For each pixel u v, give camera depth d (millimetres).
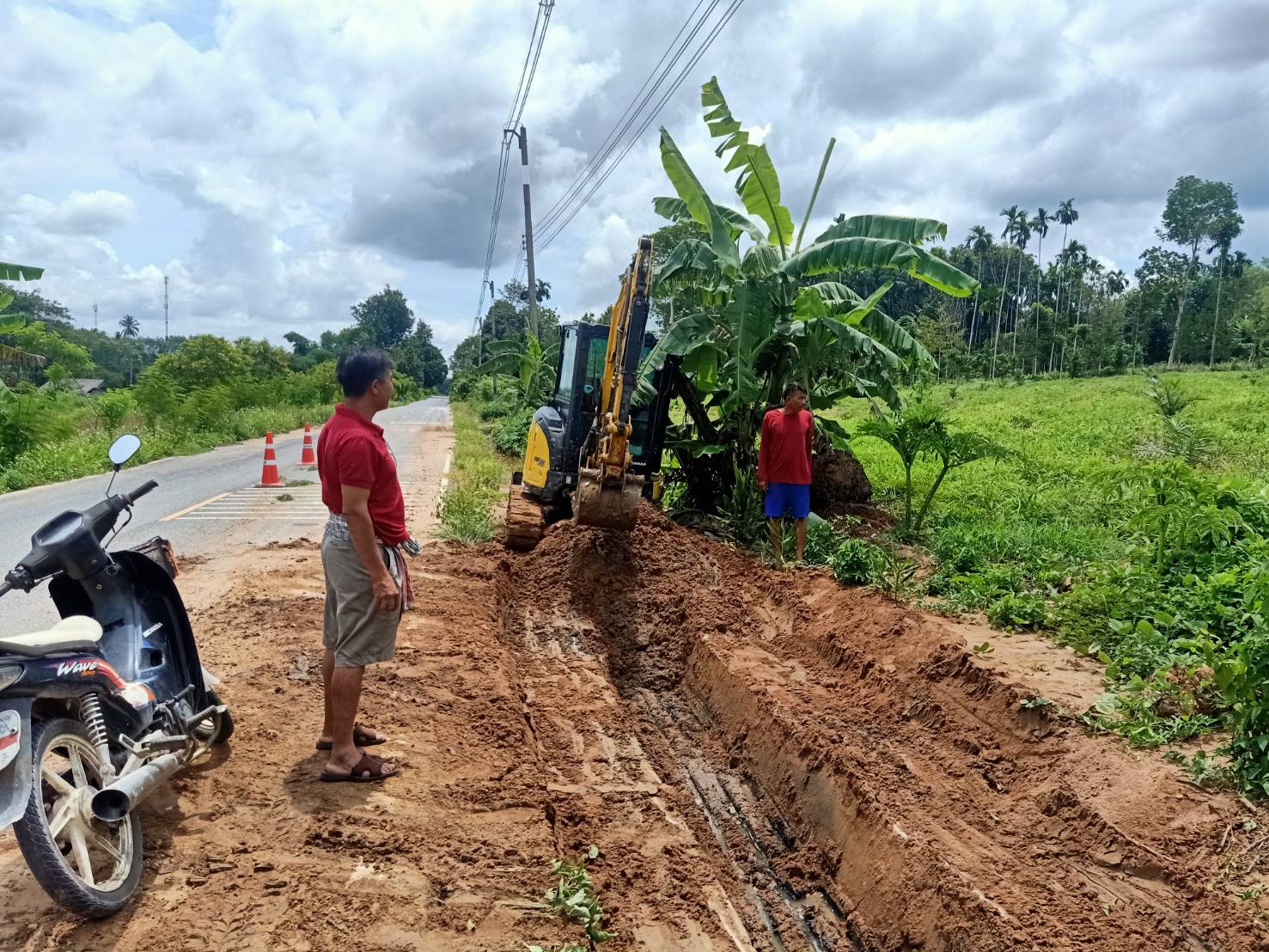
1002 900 3871
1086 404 26828
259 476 17156
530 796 4395
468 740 4980
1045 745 5020
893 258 10508
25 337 30531
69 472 17375
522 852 3840
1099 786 4523
